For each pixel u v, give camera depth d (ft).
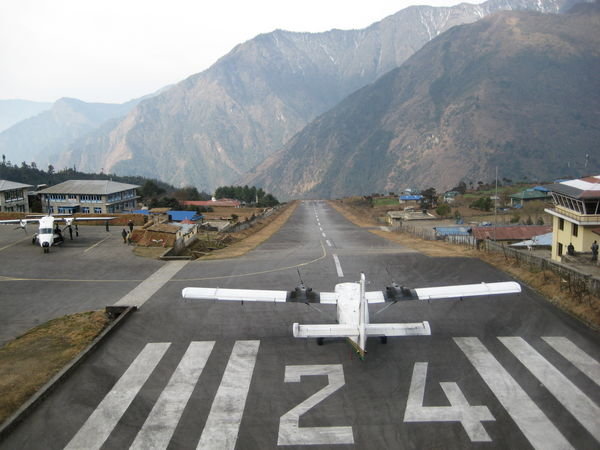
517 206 432.25
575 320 74.28
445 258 123.75
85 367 62.03
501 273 104.99
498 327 72.69
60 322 79.36
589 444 44.50
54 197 343.87
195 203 506.07
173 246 149.07
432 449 44.42
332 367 61.00
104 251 141.69
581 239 150.71
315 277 106.73
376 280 102.53
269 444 45.57
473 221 349.20
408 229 264.72
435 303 84.99
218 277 108.27
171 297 92.17
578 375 57.16
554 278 92.12
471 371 58.90
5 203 290.35
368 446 45.09
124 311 82.99
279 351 66.13
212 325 76.38
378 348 66.44
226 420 49.65
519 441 45.11
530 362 60.80
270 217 366.63
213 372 60.29
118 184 373.61
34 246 148.97
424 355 63.82
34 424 49.29
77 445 45.85
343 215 403.75
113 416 50.67
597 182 155.02
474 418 48.93
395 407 51.37
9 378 58.95
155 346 68.49
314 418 49.75
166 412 51.31
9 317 83.56
